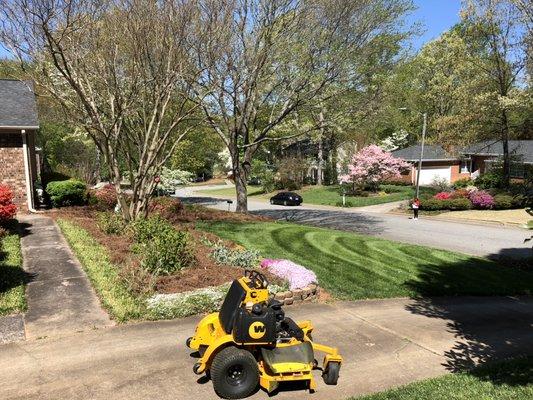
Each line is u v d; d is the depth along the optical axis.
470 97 36.94
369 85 23.56
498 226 28.08
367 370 7.64
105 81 16.28
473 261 16.80
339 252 16.03
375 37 22.16
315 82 22.34
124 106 16.19
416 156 51.91
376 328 9.55
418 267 14.99
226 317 6.73
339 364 7.02
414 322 10.12
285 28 20.67
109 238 14.53
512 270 16.12
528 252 20.00
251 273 7.22
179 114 18.31
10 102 21.16
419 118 57.19
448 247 21.09
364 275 13.50
